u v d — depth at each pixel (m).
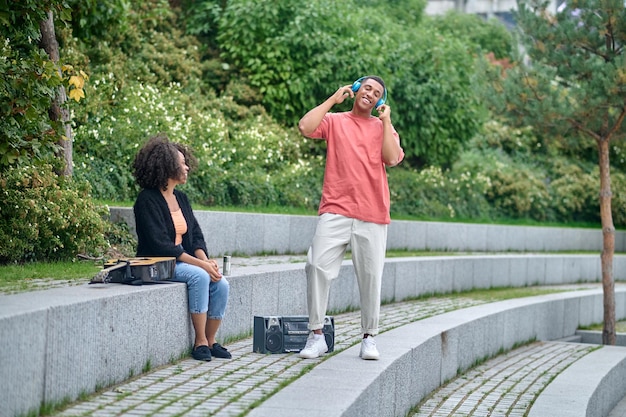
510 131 25.59
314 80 18.02
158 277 7.00
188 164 7.89
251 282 9.00
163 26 18.80
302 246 15.34
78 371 5.64
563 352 12.59
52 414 5.25
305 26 18.41
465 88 20.39
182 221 7.62
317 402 5.64
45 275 8.21
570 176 25.16
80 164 13.07
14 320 4.86
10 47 8.85
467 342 10.57
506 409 8.39
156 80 17.06
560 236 22.73
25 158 8.33
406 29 22.39
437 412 8.20
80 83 9.18
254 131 16.62
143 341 6.60
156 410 5.43
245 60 18.31
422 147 19.98
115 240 10.89
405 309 12.59
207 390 6.07
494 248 20.70
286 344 7.70
